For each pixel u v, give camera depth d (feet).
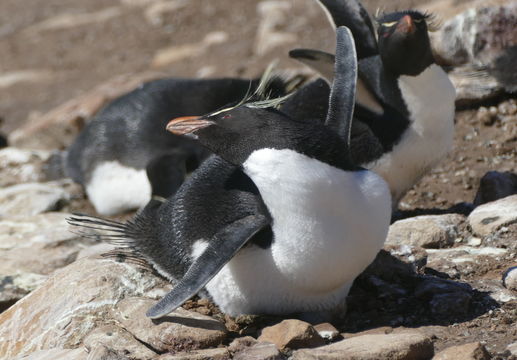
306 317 38.27
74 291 40.14
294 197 34.45
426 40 49.16
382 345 33.30
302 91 54.08
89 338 36.47
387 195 36.11
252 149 35.32
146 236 40.98
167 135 63.52
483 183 55.16
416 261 43.27
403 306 40.14
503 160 61.00
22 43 128.06
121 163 65.31
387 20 50.29
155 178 58.75
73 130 87.20
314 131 35.14
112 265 41.57
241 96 64.18
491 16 66.33
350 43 41.16
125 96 68.03
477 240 48.06
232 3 120.67
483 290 40.52
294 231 34.96
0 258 53.11
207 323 36.22
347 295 40.93
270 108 36.04
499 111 65.87
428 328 37.35
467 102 67.36
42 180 74.13
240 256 36.32
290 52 50.57
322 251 35.09
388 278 42.80
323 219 34.73
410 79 49.73
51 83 111.96
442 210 55.93
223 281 37.35
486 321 37.45
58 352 36.70
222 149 35.99
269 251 35.76
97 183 67.10
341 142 35.65
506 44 66.33
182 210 39.01
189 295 33.37
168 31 118.11
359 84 49.62
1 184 74.28
